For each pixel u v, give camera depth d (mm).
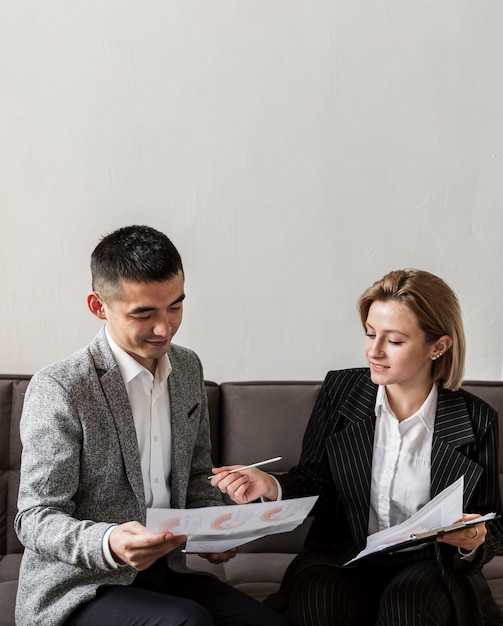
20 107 2266
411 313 1599
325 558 1693
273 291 2396
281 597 1696
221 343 2414
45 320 2354
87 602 1478
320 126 2334
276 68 2307
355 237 2383
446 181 2371
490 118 2354
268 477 1696
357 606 1594
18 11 2236
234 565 1953
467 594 1597
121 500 1563
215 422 2086
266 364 2430
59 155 2291
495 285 2420
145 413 1606
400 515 1695
